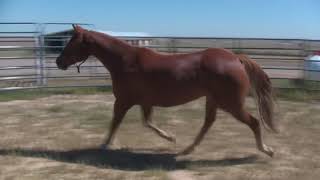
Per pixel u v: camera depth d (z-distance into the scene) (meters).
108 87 15.12
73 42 7.76
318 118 10.76
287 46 15.19
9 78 14.59
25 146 8.30
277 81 15.70
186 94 7.24
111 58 7.57
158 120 10.45
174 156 7.71
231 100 7.00
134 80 7.42
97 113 11.20
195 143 7.62
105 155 7.78
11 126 9.94
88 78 17.39
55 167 7.06
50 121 10.42
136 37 15.36
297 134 9.23
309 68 14.50
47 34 17.70
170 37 15.54
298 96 13.65
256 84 7.19
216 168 7.03
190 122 10.33
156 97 7.38
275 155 7.73
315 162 7.33
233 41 15.38
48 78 15.45
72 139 8.76
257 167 7.08
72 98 13.72
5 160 7.40
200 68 7.10
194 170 6.94
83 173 6.77
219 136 9.04
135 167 7.12
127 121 10.21
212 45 15.86
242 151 7.99
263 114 7.19
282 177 6.54
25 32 14.70
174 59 7.27
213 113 7.45
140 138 8.86
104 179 6.49
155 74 7.27
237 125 9.99
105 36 7.65
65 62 7.86
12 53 26.02
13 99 13.46
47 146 8.31
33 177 6.56
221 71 6.96
